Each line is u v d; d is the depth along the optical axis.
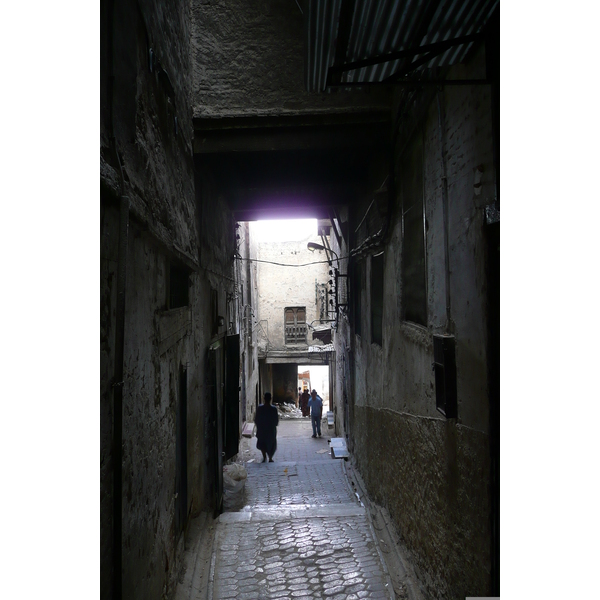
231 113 5.05
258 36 5.13
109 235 2.05
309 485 7.40
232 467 6.63
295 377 24.22
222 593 3.69
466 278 2.60
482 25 2.12
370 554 4.26
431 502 3.31
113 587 2.00
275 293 19.67
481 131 2.37
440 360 2.95
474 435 2.48
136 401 2.51
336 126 5.11
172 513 3.50
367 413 6.66
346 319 9.66
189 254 4.41
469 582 2.55
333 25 2.08
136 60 2.62
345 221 8.93
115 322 2.11
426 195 3.47
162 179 3.31
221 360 6.78
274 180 6.46
